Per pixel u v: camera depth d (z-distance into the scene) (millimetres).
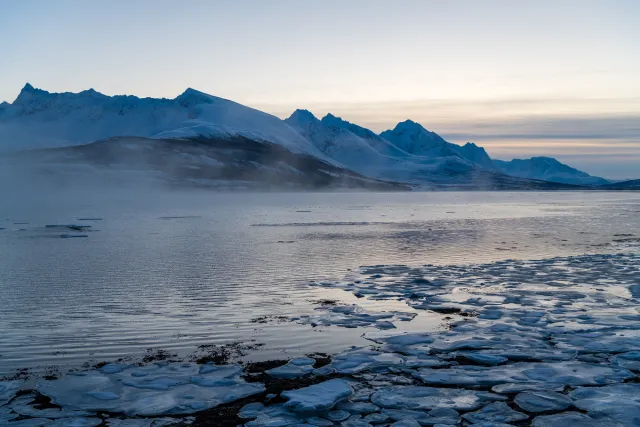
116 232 47625
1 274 26062
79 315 18312
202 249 35719
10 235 44719
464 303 19828
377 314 18328
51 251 34531
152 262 29953
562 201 132625
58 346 15172
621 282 23344
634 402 11422
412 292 21719
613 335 15852
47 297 21031
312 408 11016
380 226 54188
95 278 25047
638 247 36031
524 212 80000
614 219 63688
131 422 10633
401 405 11445
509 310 18641
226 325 17203
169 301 20375
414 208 93562
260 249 35750
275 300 20562
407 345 15164
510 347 14852
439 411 11156
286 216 70062
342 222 59594
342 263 29656
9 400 11594
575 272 25844
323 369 13344
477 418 10867
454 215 72688
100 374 13016
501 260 30594
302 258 31578
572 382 12562
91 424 10508
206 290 22359
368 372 13266
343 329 16797
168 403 11469
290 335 16203
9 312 18703
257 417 10891
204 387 12312
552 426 10492
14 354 14508
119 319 17828
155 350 14875
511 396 11891
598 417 10828
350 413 11109
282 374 13086
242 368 13500
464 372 13211
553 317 17734
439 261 30266
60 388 12195
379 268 27391
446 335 16000
